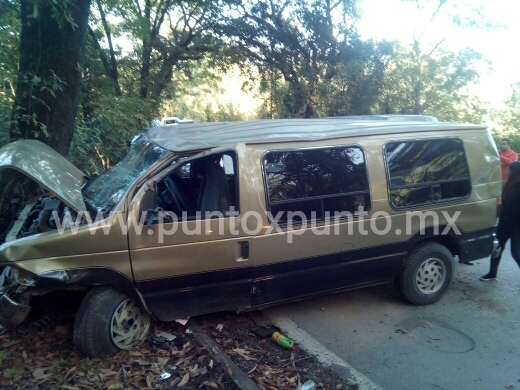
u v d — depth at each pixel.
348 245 4.56
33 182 5.59
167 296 3.95
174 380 3.57
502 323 4.70
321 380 3.66
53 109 6.08
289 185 4.29
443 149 5.06
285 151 4.29
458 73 16.31
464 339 4.37
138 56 17.20
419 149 4.92
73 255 3.58
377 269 4.80
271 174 4.23
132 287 3.81
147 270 3.81
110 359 3.78
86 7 6.22
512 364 3.93
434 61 16.61
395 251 4.84
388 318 4.82
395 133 4.84
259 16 17.06
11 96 7.52
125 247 3.72
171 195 4.32
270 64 17.53
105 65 14.69
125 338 3.91
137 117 12.54
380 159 4.70
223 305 4.20
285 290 4.40
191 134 4.61
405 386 3.61
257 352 4.07
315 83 16.91
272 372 3.73
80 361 3.71
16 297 3.49
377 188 4.65
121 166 4.66
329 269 4.54
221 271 4.07
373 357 4.04
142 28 15.30
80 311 3.75
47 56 5.98
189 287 4.02
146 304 3.90
